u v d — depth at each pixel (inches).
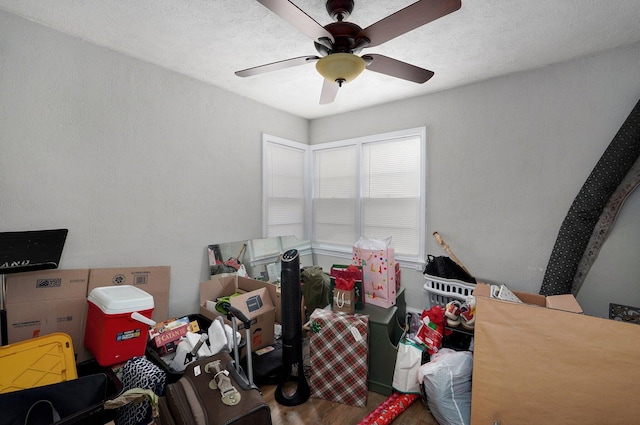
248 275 122.0
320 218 156.2
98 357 69.6
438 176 116.6
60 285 75.9
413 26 51.8
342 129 145.3
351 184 144.0
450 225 114.3
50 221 75.9
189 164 105.0
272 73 101.3
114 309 68.6
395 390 78.8
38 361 62.9
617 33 76.1
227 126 117.0
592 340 57.7
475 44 81.7
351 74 60.8
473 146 108.4
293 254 76.2
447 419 67.1
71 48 78.0
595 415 55.1
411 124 123.3
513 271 101.5
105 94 84.4
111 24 73.5
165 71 97.4
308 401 78.0
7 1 64.6
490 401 63.6
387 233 133.1
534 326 62.9
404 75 71.3
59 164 77.0
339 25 53.5
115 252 87.7
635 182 80.4
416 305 122.9
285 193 145.7
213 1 64.6
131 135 90.0
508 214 102.0
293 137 148.1
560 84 91.9
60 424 50.6
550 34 76.6
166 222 99.2
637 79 81.0
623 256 83.5
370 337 81.9
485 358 65.8
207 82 109.2
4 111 68.9
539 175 96.0
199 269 108.4
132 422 61.7
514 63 92.8
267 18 70.8
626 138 79.0
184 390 55.4
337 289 86.2
